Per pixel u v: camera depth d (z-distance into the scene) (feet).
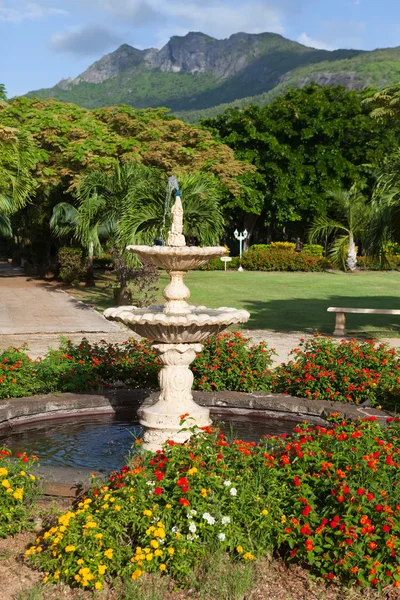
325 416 23.15
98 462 19.67
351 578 12.34
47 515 15.01
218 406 24.95
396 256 119.65
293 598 11.95
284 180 131.44
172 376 19.93
